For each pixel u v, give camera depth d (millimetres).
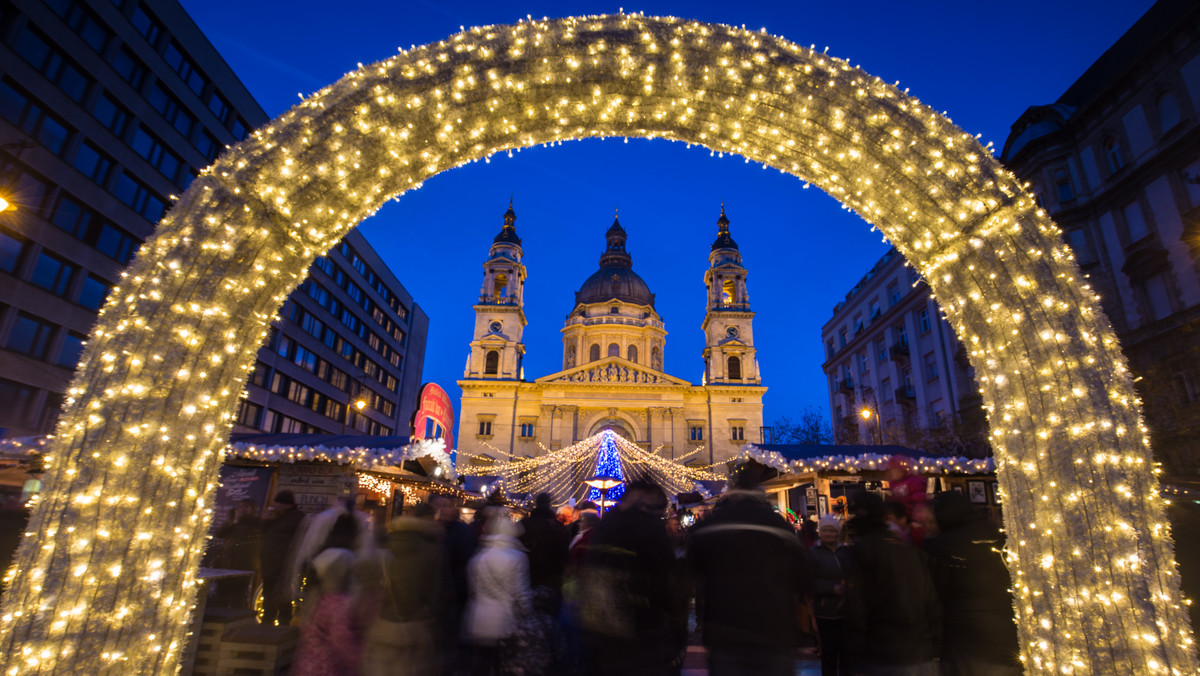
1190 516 4852
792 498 29078
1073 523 3301
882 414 39969
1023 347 3635
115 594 2920
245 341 3734
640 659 3484
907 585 3984
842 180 4352
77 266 25344
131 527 3008
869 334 42031
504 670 5398
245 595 7438
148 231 28922
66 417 3021
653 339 69062
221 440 3580
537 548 6672
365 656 4629
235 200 3480
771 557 3406
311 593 5195
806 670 6809
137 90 28109
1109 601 3131
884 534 4242
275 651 5309
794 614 3365
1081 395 3354
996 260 3729
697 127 4367
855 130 3953
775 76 3930
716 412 57344
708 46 3904
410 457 13055
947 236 3994
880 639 4016
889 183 4098
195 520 3383
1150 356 20312
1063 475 3379
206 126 32562
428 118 3869
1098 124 22828
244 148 3592
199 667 5324
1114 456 3221
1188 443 18453
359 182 3934
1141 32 22812
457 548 6520
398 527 4895
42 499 2902
